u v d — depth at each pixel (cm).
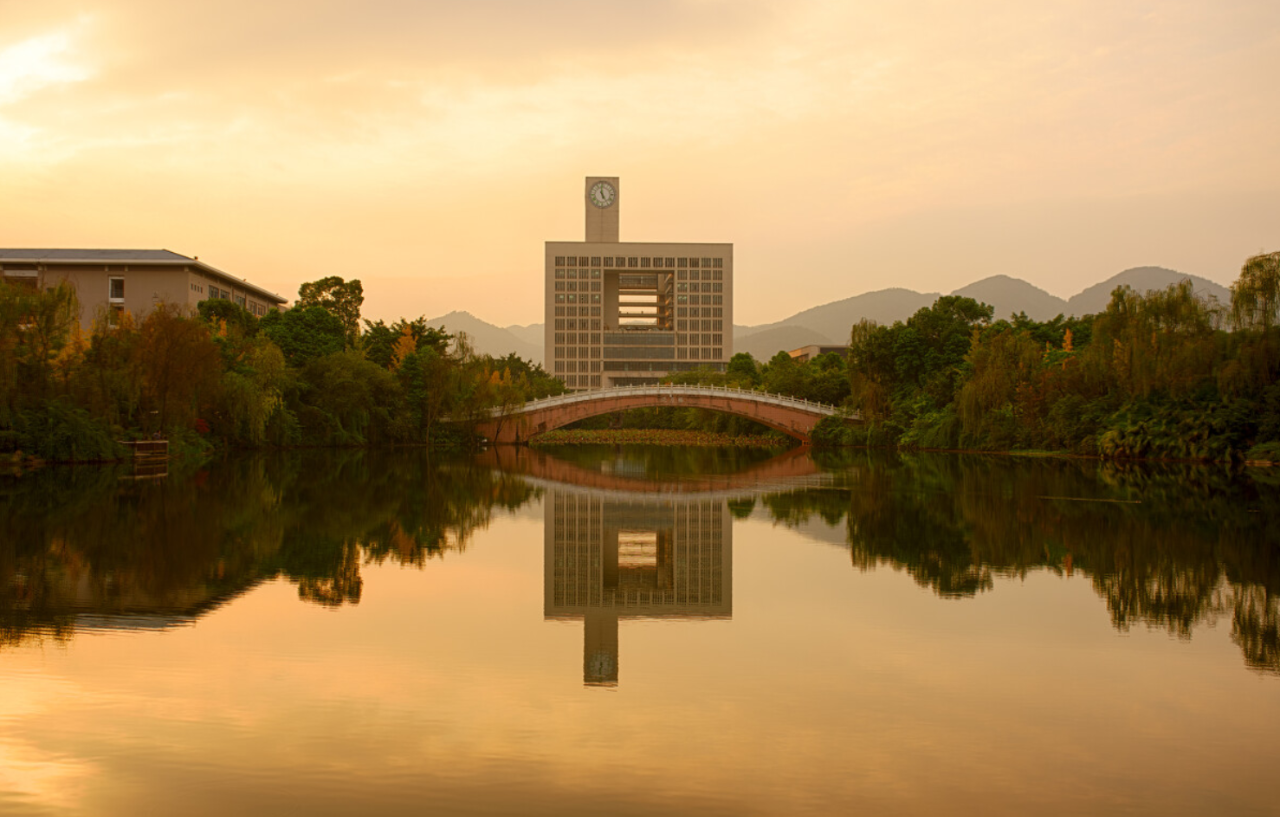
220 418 7162
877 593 2164
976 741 1241
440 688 1448
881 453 8888
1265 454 6012
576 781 1112
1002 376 8206
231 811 1031
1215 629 1812
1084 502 3966
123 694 1396
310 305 12056
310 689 1432
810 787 1100
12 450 5159
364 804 1049
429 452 8606
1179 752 1206
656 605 2044
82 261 10281
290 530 3070
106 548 2623
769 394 11956
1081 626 1839
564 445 11588
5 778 1108
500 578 2336
